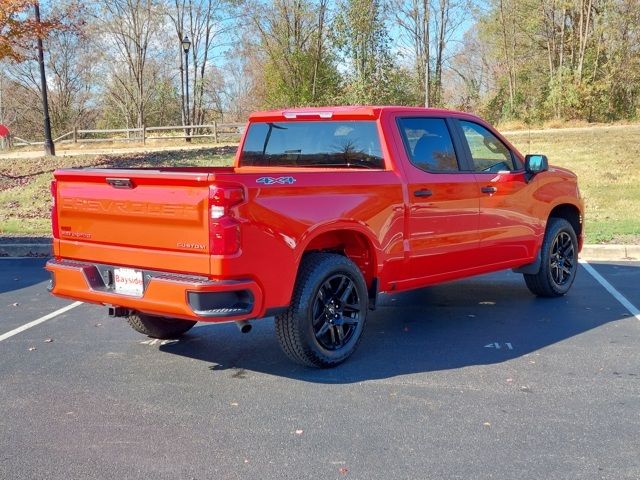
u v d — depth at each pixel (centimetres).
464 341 621
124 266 512
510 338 629
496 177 680
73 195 535
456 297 801
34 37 2153
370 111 593
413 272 607
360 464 384
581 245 822
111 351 605
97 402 482
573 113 4031
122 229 509
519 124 3925
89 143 3612
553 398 480
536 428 430
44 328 683
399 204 581
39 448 409
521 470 375
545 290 771
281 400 482
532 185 725
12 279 935
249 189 474
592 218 1348
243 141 675
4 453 403
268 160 657
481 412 456
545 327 665
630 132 3003
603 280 875
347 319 554
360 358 575
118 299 510
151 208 489
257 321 710
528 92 5059
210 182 461
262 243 482
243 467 382
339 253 588
